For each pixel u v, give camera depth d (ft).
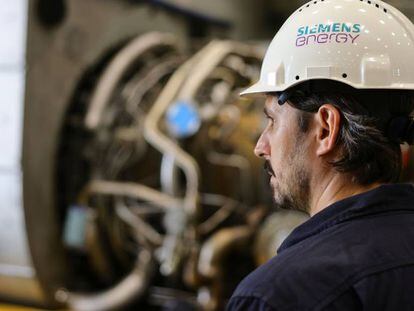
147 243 14.43
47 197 15.03
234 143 14.57
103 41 16.35
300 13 4.95
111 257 15.46
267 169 4.95
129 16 17.22
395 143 4.36
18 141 14.32
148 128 13.76
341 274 3.71
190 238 13.29
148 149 15.17
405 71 4.56
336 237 3.97
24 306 15.47
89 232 14.70
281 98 4.60
